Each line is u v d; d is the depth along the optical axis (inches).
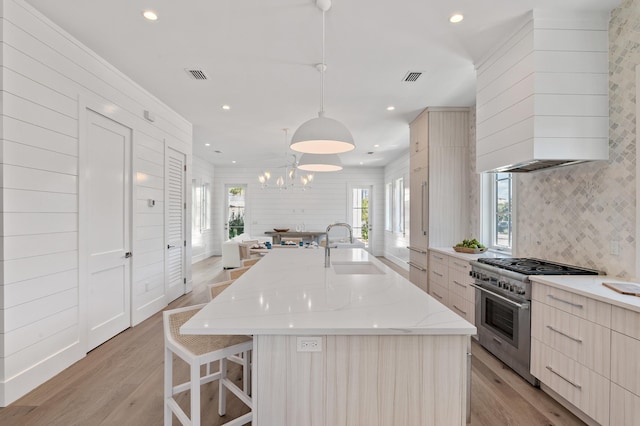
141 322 151.5
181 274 200.2
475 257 136.8
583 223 101.1
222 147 281.7
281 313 56.9
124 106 136.6
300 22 98.9
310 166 142.9
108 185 128.3
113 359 112.7
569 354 80.5
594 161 96.5
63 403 86.7
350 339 52.0
